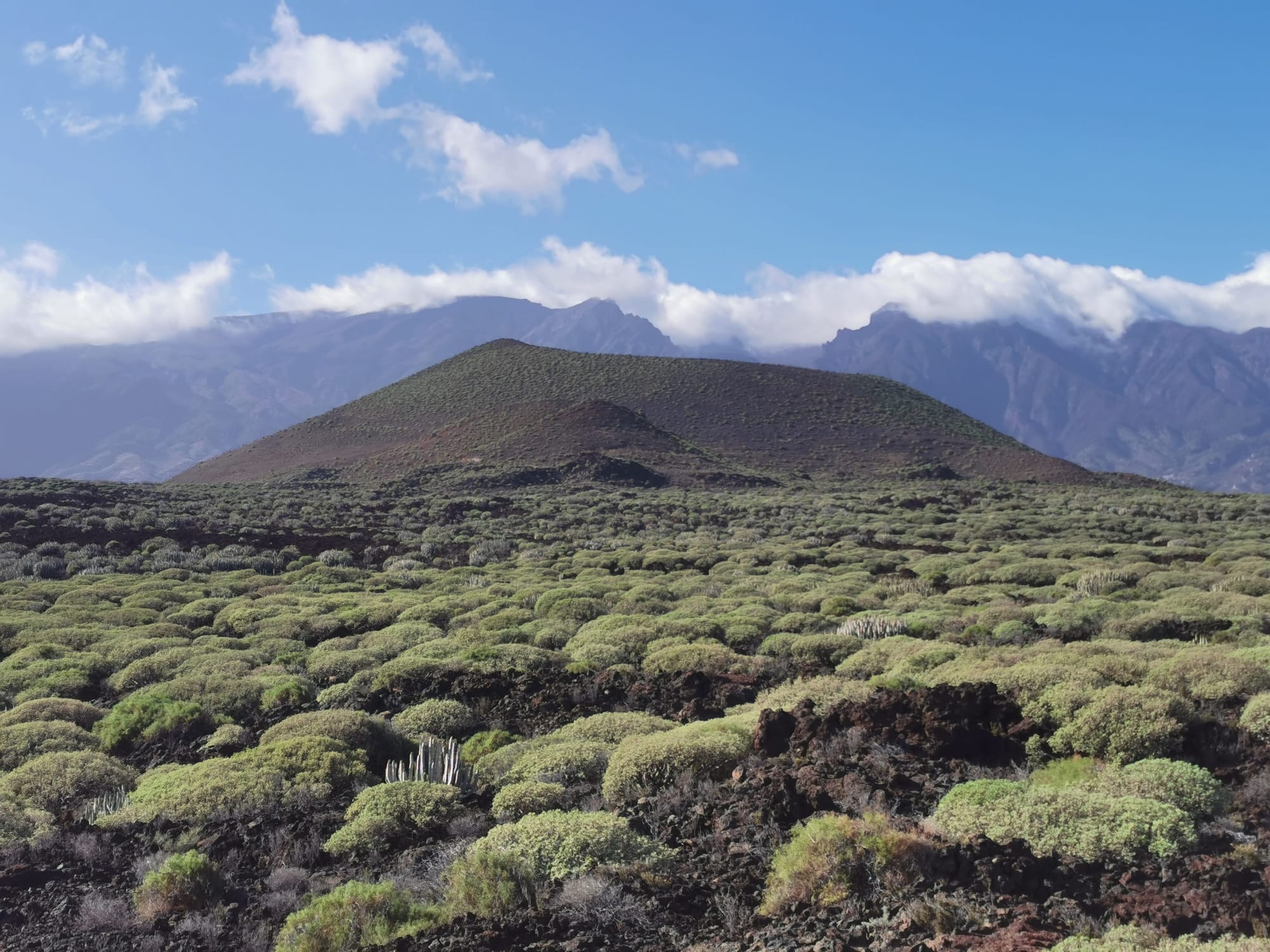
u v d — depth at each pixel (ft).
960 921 23.40
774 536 188.03
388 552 171.94
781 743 38.96
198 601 105.29
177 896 30.76
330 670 66.95
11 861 35.09
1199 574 93.50
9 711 56.24
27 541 162.91
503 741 47.32
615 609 89.15
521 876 28.55
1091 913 23.50
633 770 37.09
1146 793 28.76
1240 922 21.36
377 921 27.30
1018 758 35.42
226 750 48.70
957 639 64.90
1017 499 267.39
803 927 24.53
